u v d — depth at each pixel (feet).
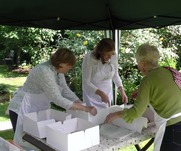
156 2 10.09
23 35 30.19
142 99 6.50
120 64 20.22
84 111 7.69
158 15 11.21
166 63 20.36
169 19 11.69
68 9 11.02
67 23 12.41
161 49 20.52
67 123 6.94
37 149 6.74
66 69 7.94
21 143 7.43
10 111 9.10
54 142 6.19
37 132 6.73
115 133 7.09
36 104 8.82
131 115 6.53
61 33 25.93
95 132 6.32
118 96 17.24
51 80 7.71
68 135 5.82
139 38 20.47
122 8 11.07
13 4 10.13
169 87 6.53
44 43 29.73
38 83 8.40
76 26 12.73
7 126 16.85
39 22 11.87
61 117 7.73
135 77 20.17
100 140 6.69
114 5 10.89
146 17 11.57
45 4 10.38
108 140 6.70
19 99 9.03
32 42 30.58
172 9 10.52
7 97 24.71
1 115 19.44
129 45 20.42
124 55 20.27
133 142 6.82
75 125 7.09
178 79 6.69
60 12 11.25
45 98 8.82
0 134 15.30
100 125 7.73
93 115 7.72
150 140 8.24
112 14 11.91
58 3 10.47
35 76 8.11
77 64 20.59
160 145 6.70
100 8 11.27
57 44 26.94
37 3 10.25
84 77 10.77
